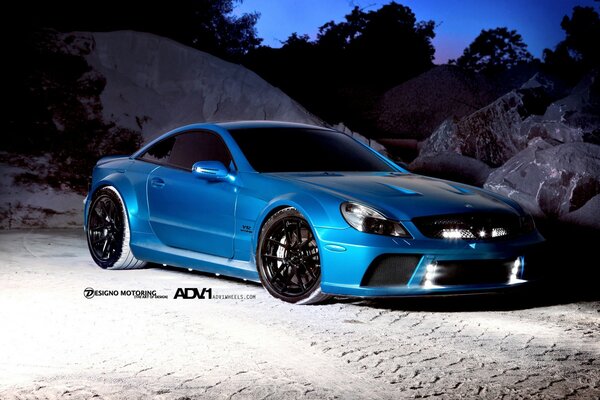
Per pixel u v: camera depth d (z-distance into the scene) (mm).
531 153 12469
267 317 5348
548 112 15461
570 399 3668
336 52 45969
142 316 5340
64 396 3678
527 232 5957
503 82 48344
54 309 5535
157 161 7164
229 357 4344
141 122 14562
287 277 5898
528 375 4047
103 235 7398
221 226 6324
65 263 7625
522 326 5199
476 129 16672
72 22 20797
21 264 7508
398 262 5477
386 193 5824
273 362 4250
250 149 6539
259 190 6078
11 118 13445
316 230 5594
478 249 5547
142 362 4242
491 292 5672
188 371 4078
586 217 10812
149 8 24141
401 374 4051
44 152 13109
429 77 44031
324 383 3891
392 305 5812
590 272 7590
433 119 41938
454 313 5582
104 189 7363
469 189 6340
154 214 6922
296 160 6570
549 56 35656
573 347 4645
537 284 5910
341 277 5508
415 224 5516
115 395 3689
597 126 14516
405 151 27531
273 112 15391
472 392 3762
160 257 6906
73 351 4457
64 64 14547
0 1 14984
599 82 15211
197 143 6910
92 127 13977
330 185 5926
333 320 5281
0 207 10914
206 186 6469
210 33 29703
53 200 11469
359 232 5469
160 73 15516
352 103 42281
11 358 4320
